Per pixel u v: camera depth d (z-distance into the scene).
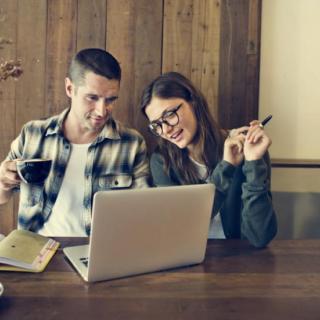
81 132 1.90
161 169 1.86
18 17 1.98
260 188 1.43
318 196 2.12
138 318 0.88
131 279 1.10
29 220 1.89
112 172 1.91
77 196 1.89
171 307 0.94
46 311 0.91
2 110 2.01
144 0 1.97
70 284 1.06
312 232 2.13
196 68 2.00
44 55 1.99
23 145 1.92
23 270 1.13
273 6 2.06
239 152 1.64
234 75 2.00
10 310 0.91
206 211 1.19
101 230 1.04
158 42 1.99
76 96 1.81
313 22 2.08
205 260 1.26
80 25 1.98
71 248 1.30
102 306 0.94
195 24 1.99
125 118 2.03
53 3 1.97
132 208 1.06
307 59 2.10
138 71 2.00
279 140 2.13
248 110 2.01
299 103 2.12
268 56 2.09
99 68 1.74
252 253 1.33
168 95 1.76
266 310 0.93
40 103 2.01
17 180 1.41
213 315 0.90
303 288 1.05
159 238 1.13
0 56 1.99
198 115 1.83
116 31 1.99
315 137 2.13
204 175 1.86
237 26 1.99
